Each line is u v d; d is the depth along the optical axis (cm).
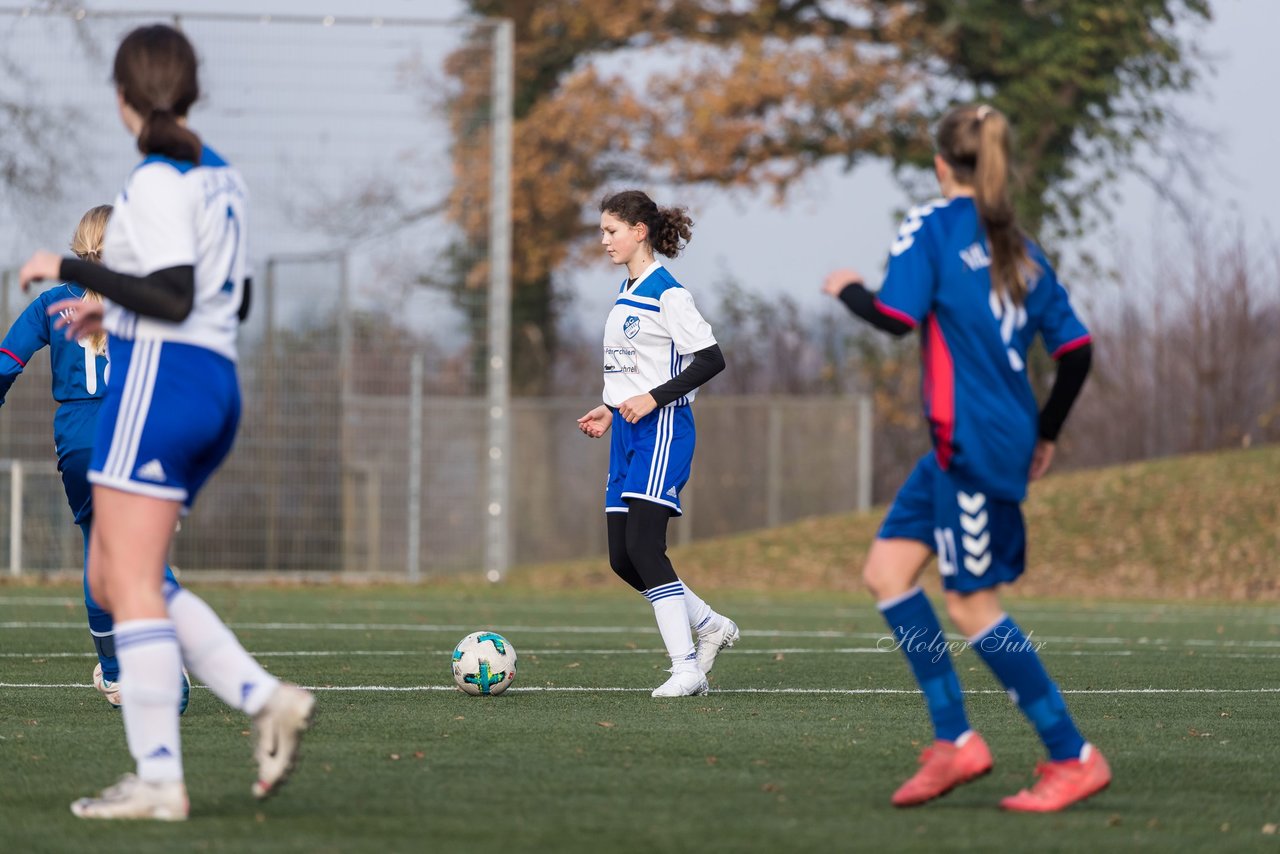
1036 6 9775
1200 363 10188
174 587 1371
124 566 1315
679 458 2366
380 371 6125
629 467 2373
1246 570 6184
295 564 6009
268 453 5994
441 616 4353
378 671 2738
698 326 2338
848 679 2688
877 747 1770
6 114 5778
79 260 1270
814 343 11325
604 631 3853
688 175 9300
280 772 1334
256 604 4803
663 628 2355
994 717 2100
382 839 1227
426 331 6188
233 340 1363
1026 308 1382
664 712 2119
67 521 5897
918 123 9506
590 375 11162
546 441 7631
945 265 1352
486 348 6231
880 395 10088
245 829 1265
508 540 7506
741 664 2997
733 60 9231
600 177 9631
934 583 6188
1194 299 10156
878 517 7144
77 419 2092
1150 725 2053
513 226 9600
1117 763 1694
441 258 6203
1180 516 6631
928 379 1368
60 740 1786
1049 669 2959
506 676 2333
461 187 6194
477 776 1536
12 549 5856
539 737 1830
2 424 5856
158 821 1296
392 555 6125
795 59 9188
